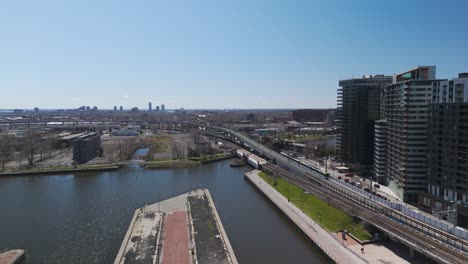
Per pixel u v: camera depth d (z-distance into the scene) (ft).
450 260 349.41
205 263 377.71
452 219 499.10
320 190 647.97
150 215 529.45
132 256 391.86
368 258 392.27
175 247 416.05
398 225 445.78
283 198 642.22
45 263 395.55
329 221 506.07
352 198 582.76
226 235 456.86
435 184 554.87
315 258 412.98
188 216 525.34
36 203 623.36
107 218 538.47
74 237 465.47
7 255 400.26
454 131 513.04
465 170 497.87
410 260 387.14
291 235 484.33
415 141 589.73
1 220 533.96
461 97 552.41
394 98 653.30
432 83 578.66
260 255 418.92
